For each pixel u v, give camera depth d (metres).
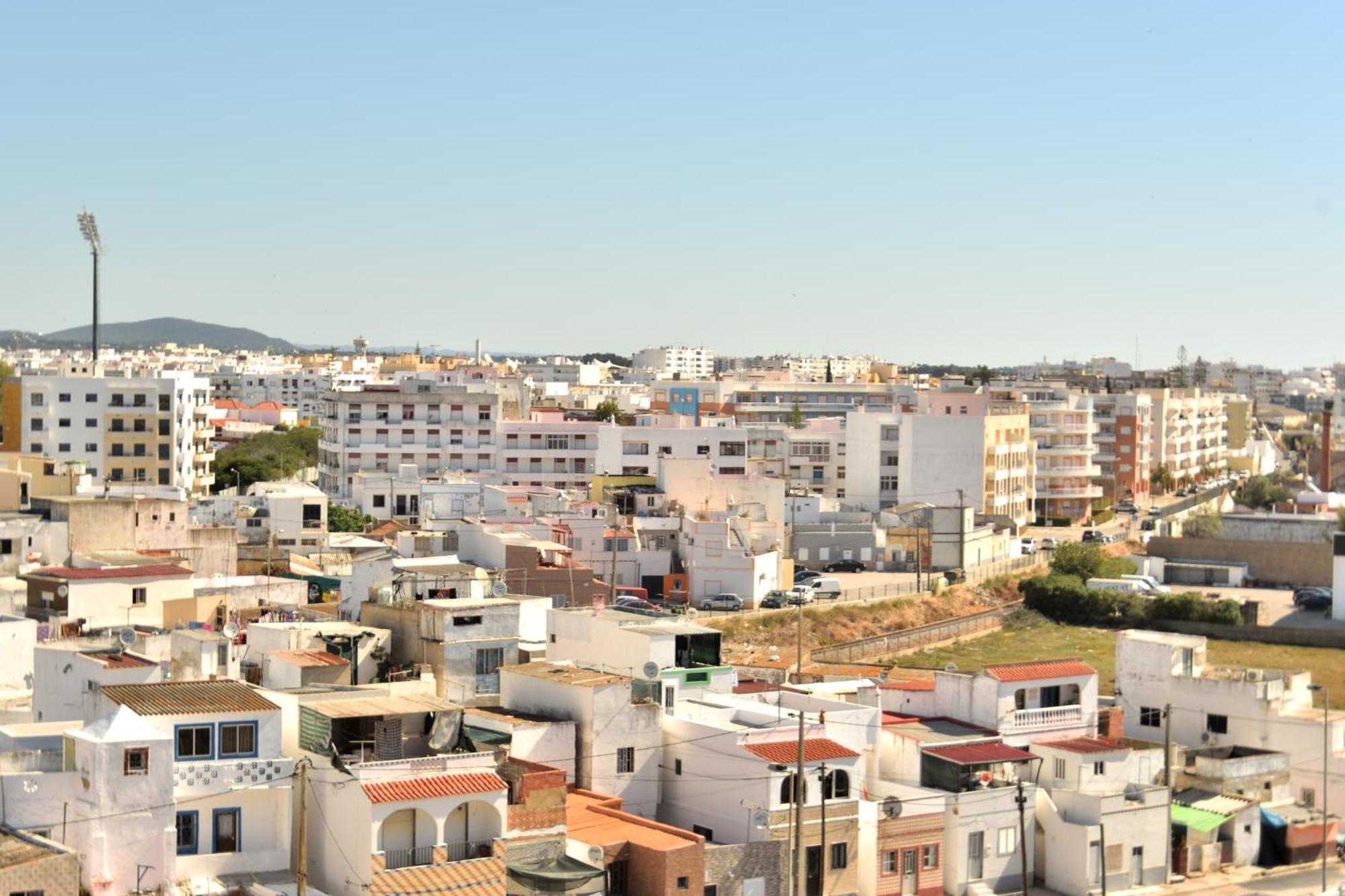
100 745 68.25
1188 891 96.25
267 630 97.25
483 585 118.31
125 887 68.50
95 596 113.12
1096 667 166.88
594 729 85.19
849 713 93.75
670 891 76.06
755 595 184.88
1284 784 108.75
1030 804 94.56
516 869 74.75
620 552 186.38
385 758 76.00
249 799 72.88
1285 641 184.88
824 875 84.62
